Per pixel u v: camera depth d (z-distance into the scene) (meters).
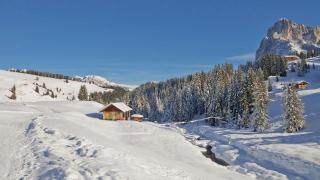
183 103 127.12
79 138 34.38
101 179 21.45
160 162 33.38
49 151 28.25
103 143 36.28
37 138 34.25
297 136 63.59
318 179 37.97
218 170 40.91
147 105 148.25
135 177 23.08
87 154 28.20
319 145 53.81
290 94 72.75
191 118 124.81
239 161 51.19
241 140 65.19
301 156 46.22
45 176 21.70
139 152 39.31
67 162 24.52
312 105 88.25
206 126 97.81
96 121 77.75
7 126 45.59
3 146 31.03
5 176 22.19
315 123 73.50
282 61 171.25
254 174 42.69
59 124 50.47
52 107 115.44
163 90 172.25
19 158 26.67
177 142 60.50
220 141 69.56
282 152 49.47
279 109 93.00
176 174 28.89
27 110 93.38
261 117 77.44
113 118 92.06
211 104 108.00
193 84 133.00
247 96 94.56
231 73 148.38
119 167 24.47
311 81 146.88
